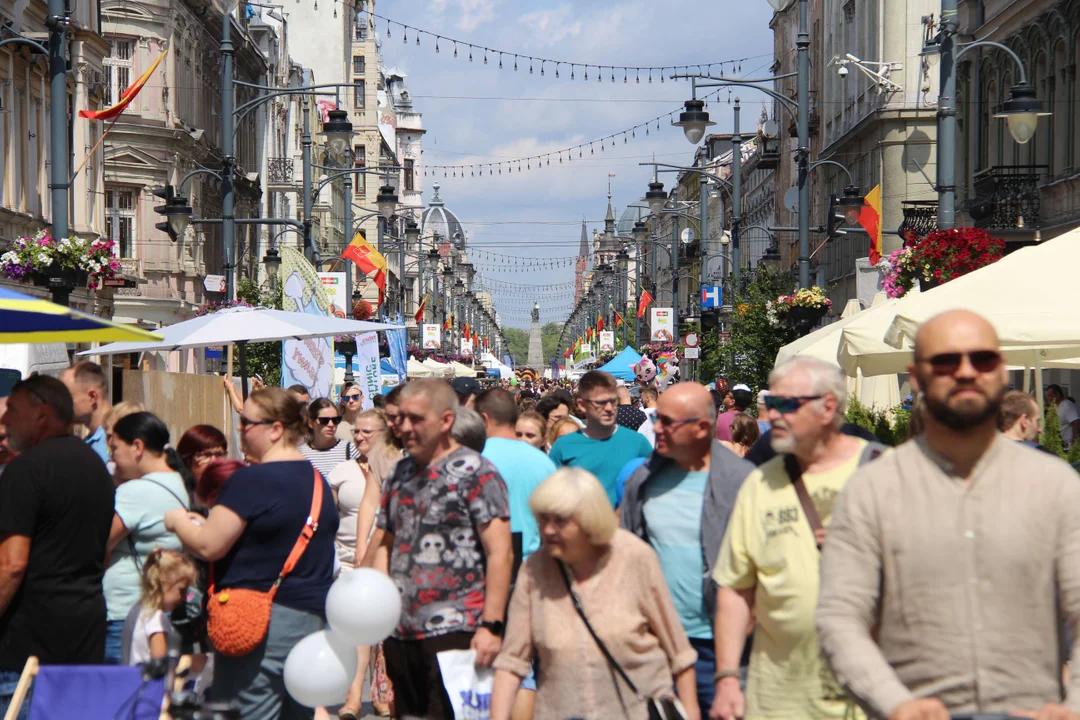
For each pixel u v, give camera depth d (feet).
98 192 162.81
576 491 26.27
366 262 192.54
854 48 229.04
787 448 25.44
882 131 200.75
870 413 72.08
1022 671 19.34
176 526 32.73
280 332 63.16
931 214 170.91
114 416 39.34
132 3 198.59
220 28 237.04
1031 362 64.13
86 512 32.07
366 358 125.80
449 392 31.96
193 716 27.76
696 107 133.18
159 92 202.39
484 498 31.40
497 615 31.01
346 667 31.63
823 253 261.65
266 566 32.50
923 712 18.02
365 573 30.76
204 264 224.94
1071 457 55.98
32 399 32.86
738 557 25.71
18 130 136.36
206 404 81.25
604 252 603.26
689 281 456.86
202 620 34.37
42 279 87.15
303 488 33.12
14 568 31.22
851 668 19.03
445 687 30.35
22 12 133.18
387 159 534.37
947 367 19.36
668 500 31.19
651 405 86.79
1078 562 19.17
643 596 26.89
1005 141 158.61
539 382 338.54
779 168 325.21
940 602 19.47
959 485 19.70
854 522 19.97
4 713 31.30
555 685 26.78
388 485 32.55
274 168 283.38
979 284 47.80
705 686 30.68
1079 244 49.29
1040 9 145.79
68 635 31.73
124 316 197.47
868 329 62.39
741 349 148.77
